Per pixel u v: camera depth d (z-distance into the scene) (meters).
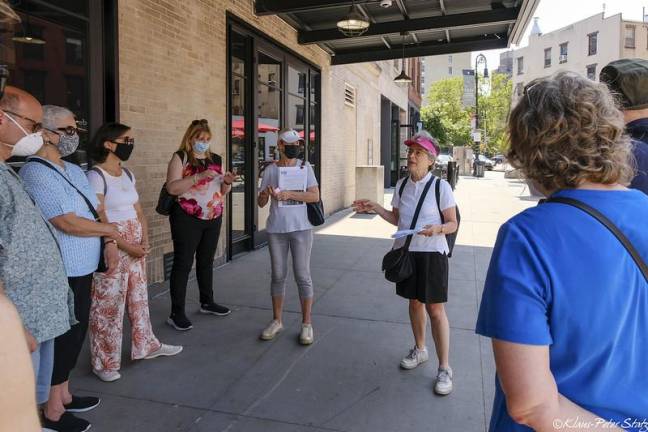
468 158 42.16
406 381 3.84
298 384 3.77
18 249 2.25
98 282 3.64
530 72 59.38
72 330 3.11
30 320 2.29
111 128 3.70
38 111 2.56
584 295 1.16
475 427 3.23
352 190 15.51
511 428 1.30
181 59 6.24
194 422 3.24
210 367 4.02
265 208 9.01
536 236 1.21
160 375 3.87
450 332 4.87
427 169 3.81
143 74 5.57
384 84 20.61
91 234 3.10
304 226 4.46
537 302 1.18
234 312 5.34
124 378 3.80
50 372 2.68
